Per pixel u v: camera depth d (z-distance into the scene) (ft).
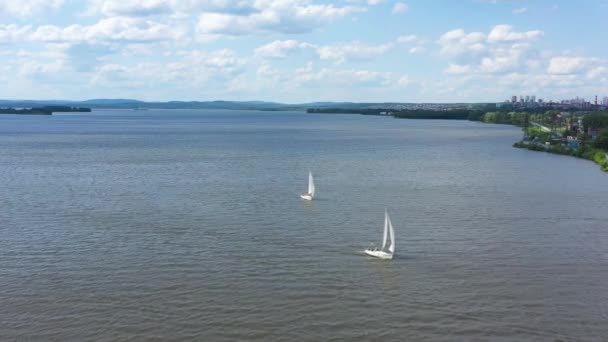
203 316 214.28
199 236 316.81
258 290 238.07
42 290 237.25
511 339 199.62
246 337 199.31
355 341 197.36
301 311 219.00
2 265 266.98
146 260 274.57
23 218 358.23
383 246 283.59
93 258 277.44
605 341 198.59
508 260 278.05
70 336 199.00
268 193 450.71
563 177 540.52
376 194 449.48
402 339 199.00
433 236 320.09
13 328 204.44
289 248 295.69
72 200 416.26
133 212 375.25
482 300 230.07
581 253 289.53
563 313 219.20
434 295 234.79
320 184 500.33
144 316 214.07
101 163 650.84
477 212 380.99
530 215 371.76
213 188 472.85
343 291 237.86
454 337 200.75
